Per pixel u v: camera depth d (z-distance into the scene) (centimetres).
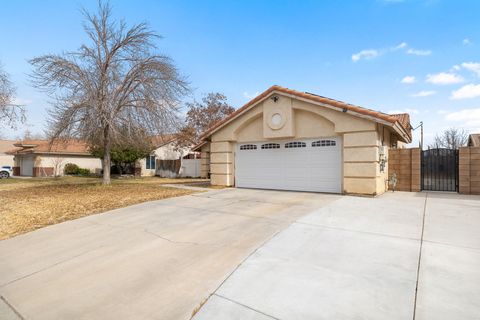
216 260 434
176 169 2588
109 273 414
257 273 381
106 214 782
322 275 366
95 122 1216
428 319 269
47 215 792
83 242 559
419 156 1101
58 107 1282
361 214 681
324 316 280
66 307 333
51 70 1245
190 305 317
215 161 1393
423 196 963
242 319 284
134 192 1203
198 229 601
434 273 361
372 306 293
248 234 549
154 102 1320
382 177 1052
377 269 377
